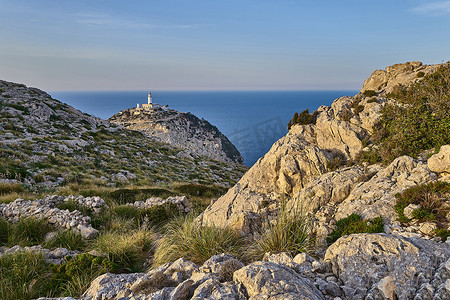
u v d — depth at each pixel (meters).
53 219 11.78
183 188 27.19
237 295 3.84
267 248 6.89
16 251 7.85
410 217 6.60
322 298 4.07
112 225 12.14
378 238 4.89
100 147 44.66
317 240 7.38
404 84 16.12
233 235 8.38
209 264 5.16
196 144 65.25
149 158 46.28
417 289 4.02
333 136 13.29
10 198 16.20
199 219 12.19
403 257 4.42
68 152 37.41
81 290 6.23
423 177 7.92
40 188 22.42
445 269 3.97
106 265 7.40
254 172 13.21
